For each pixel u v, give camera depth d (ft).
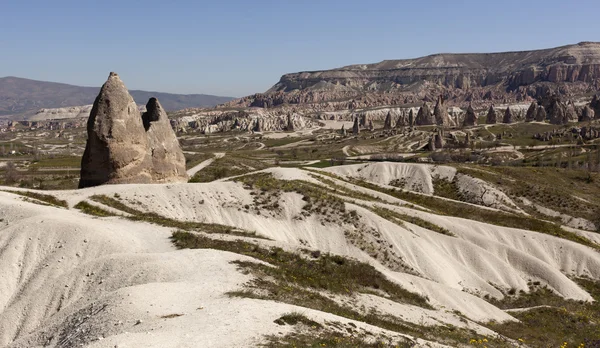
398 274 177.58
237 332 75.46
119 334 72.59
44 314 118.83
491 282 211.00
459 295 175.11
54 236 147.43
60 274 134.41
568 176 421.59
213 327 76.89
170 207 216.13
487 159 551.18
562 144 638.94
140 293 95.86
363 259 201.46
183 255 132.26
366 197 313.12
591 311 194.70
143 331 76.18
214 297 98.68
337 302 123.95
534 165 513.45
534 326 165.68
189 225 186.50
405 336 97.86
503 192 371.76
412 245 212.43
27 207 173.99
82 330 84.43
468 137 652.07
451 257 219.20
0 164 542.57
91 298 114.32
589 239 285.43
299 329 81.51
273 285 117.80
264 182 253.85
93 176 237.25
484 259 219.82
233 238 167.12
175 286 102.99
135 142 244.22
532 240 248.32
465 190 381.60
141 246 151.33
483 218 315.58
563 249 243.81
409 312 137.80
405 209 273.13
